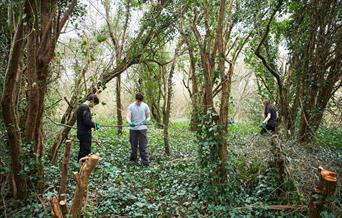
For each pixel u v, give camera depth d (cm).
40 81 579
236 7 798
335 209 476
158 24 855
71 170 689
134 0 888
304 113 909
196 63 1160
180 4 838
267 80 1145
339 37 892
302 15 874
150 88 1434
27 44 534
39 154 591
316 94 923
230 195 584
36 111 555
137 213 541
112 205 572
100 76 844
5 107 480
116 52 872
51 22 598
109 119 1634
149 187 676
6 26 571
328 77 927
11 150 515
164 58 1274
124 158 891
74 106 797
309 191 559
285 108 948
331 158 695
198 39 650
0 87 536
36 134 579
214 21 801
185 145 1079
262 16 828
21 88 598
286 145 691
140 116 855
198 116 616
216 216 540
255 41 940
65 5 744
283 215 531
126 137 1197
